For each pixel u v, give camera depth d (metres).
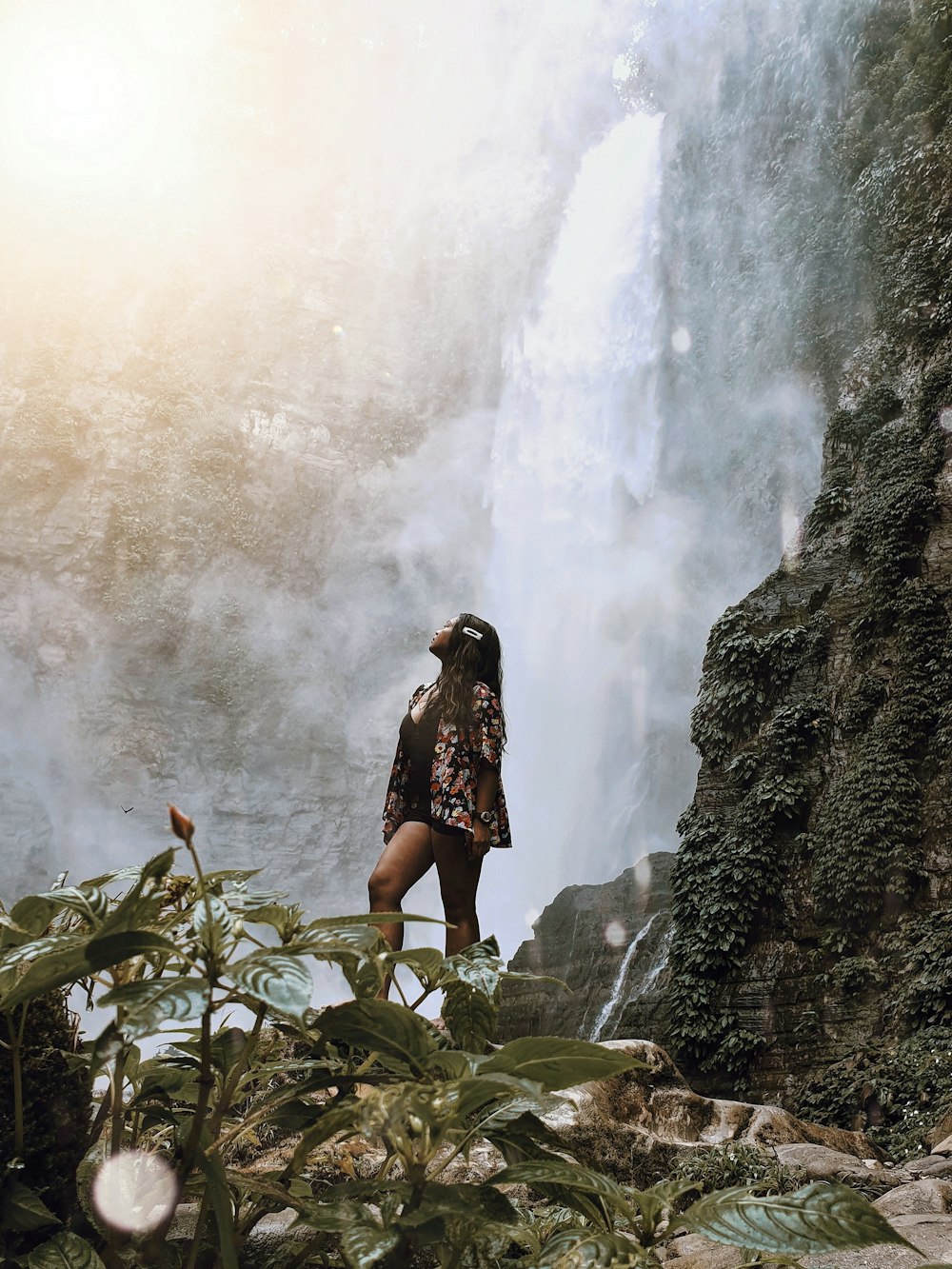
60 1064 1.53
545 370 50.06
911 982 13.34
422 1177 1.35
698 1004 15.43
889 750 15.30
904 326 19.53
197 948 1.33
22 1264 1.38
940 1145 5.38
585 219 50.62
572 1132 3.01
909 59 23.20
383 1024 1.43
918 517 16.92
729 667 18.03
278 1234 2.03
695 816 17.20
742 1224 1.27
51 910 1.47
